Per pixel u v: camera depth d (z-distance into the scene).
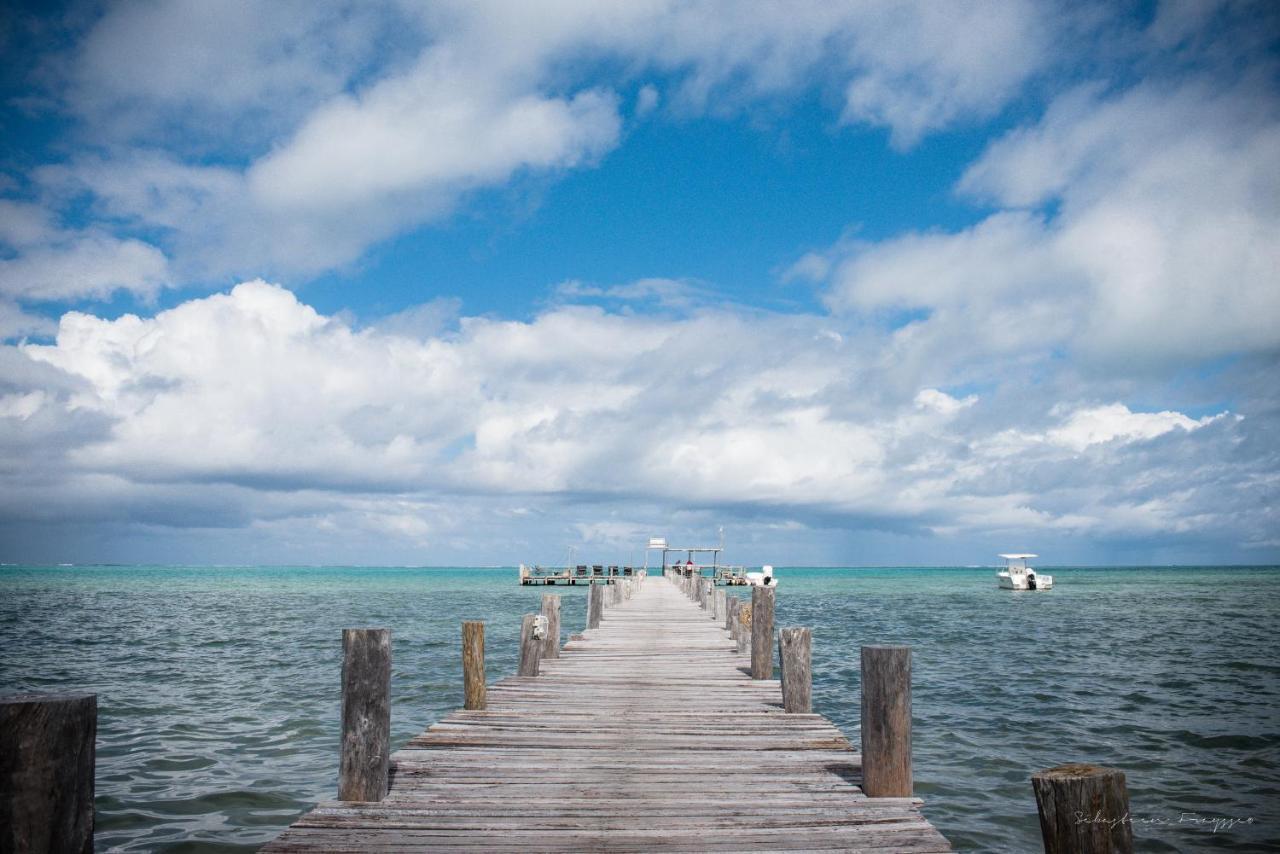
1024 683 16.75
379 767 5.60
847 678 17.42
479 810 5.44
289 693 15.01
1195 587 81.31
